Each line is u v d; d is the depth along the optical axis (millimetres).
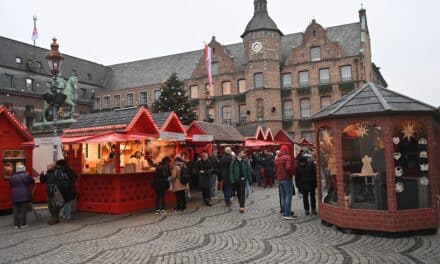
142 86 58188
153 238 9500
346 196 9664
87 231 10656
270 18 48844
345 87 45750
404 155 9258
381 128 9250
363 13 48875
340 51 46531
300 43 51812
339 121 9734
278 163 11898
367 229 9273
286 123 48281
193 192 19812
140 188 14531
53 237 10000
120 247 8680
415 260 7211
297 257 7594
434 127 10492
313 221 11242
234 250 8211
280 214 12523
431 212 9258
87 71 62781
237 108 51406
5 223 12547
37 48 56062
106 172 13992
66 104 22172
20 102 51375
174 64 60219
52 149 18016
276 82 47906
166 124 16109
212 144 22312
